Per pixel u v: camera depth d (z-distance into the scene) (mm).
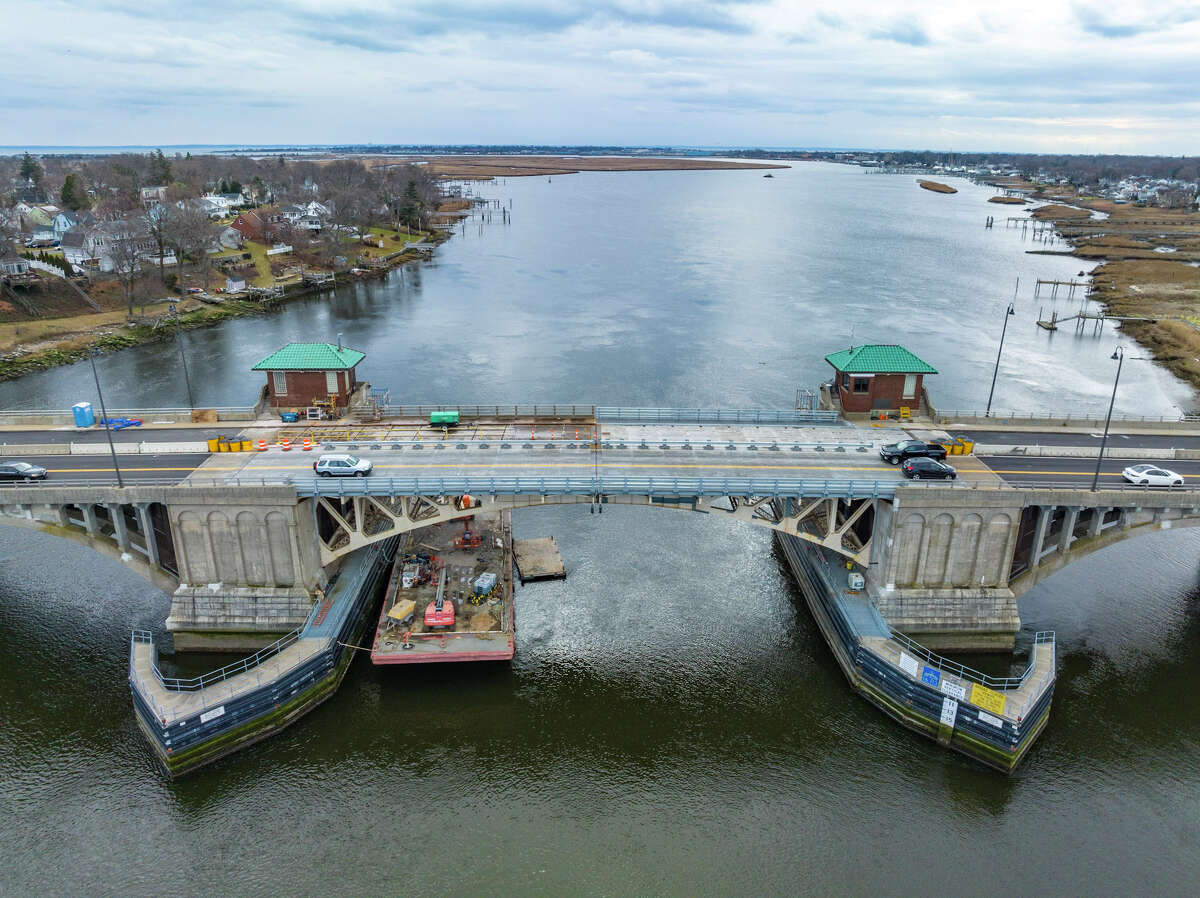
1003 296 189500
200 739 48812
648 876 42750
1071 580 69438
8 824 45344
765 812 46781
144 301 167250
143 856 43688
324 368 73938
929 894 41750
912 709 52250
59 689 55500
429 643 57188
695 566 73062
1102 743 51688
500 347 143625
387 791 48031
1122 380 129875
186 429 73000
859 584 61062
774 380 124125
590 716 53875
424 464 63438
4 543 74125
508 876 42656
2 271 159500
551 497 59750
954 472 60750
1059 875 42812
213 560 57719
